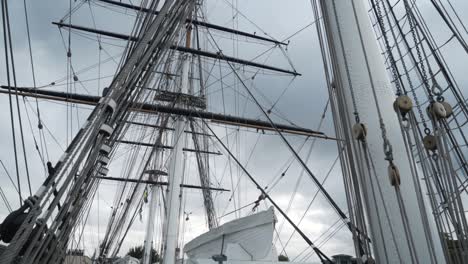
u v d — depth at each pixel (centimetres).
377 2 518
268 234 1106
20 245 343
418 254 319
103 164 561
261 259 1105
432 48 523
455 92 506
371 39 412
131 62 486
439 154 304
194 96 2086
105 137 481
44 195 387
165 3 529
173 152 1980
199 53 2184
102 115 462
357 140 355
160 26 552
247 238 1156
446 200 316
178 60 2223
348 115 387
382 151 355
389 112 374
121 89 489
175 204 1839
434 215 309
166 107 2005
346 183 408
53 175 401
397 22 513
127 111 543
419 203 306
